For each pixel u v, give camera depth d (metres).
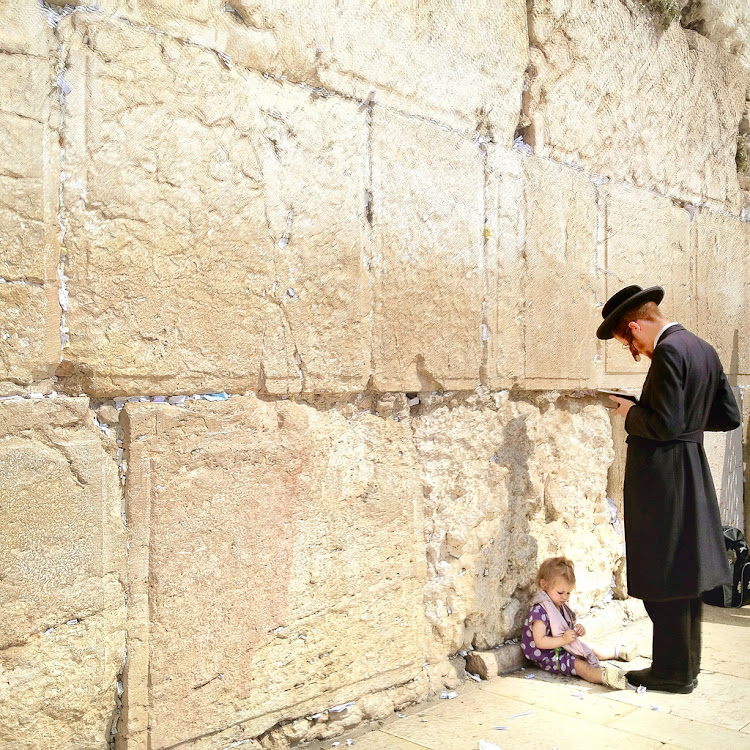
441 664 3.36
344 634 2.96
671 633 3.30
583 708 3.14
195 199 2.47
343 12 2.92
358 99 2.98
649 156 4.58
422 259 3.23
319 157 2.84
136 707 2.38
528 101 3.79
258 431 2.69
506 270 3.63
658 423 3.15
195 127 2.47
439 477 3.37
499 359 3.60
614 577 4.45
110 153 2.27
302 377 2.80
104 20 2.26
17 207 2.09
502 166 3.61
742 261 5.43
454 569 3.40
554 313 3.90
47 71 2.15
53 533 2.19
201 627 2.53
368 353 3.03
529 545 3.77
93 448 2.29
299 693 2.81
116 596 2.34
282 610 2.76
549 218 3.86
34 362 2.14
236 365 2.61
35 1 2.13
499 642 3.62
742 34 5.28
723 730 2.93
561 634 3.54
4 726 2.10
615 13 4.26
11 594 2.10
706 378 3.27
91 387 2.28
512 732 2.91
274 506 2.73
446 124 3.37
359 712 2.99
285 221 2.73
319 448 2.88
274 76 2.72
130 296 2.34
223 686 2.59
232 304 2.59
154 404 2.42
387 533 3.13
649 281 4.54
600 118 4.21
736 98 5.32
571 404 4.11
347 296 2.94
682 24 5.01
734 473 5.44
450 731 2.93
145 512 2.40
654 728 2.95
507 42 3.65
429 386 3.30
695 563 3.14
